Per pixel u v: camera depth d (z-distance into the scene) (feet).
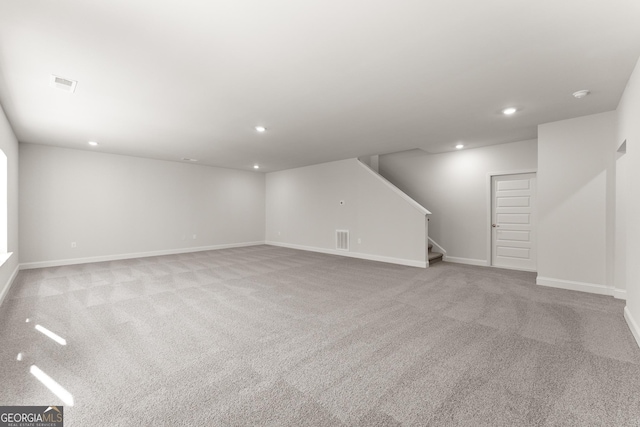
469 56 7.90
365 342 8.18
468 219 19.98
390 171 24.17
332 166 24.62
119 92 10.12
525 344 7.97
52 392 5.93
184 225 25.23
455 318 9.94
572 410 5.33
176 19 6.22
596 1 5.75
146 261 20.86
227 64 8.26
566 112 12.28
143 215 22.82
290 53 7.70
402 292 13.10
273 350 7.73
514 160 17.92
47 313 10.41
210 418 5.17
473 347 7.82
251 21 6.32
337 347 7.89
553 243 13.62
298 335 8.65
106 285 14.25
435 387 6.06
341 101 11.11
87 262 20.13
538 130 13.98
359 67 8.48
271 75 8.95
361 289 13.60
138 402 5.61
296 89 9.98
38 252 18.28
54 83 9.32
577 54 7.80
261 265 19.53
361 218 22.57
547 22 6.44
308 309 10.88
